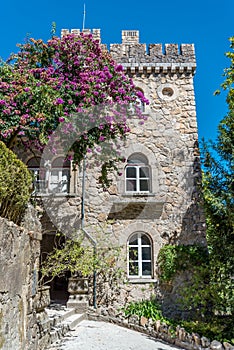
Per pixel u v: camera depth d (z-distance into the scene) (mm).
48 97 8273
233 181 10352
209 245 10961
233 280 9578
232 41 11625
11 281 4434
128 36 14148
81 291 11047
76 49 9656
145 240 12242
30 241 5363
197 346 7602
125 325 10008
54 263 10164
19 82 8555
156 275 11625
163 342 8492
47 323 6738
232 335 8578
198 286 10039
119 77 9859
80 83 9078
